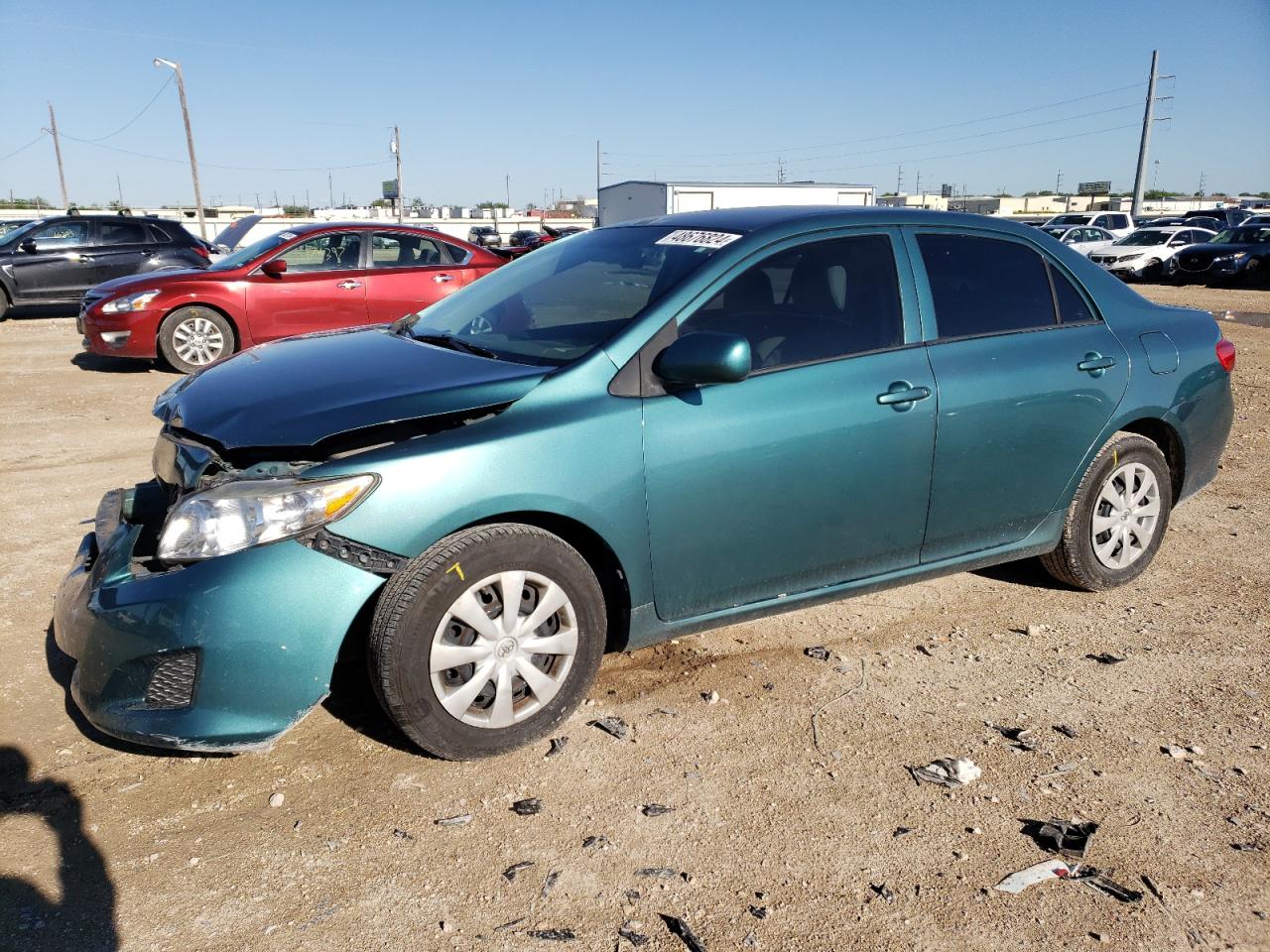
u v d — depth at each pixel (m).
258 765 3.09
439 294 10.82
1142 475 4.43
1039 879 2.62
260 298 10.16
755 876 2.62
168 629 2.76
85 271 15.45
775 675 3.71
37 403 8.73
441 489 2.90
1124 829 2.83
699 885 2.58
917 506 3.76
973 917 2.48
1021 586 4.62
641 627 3.35
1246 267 23.08
